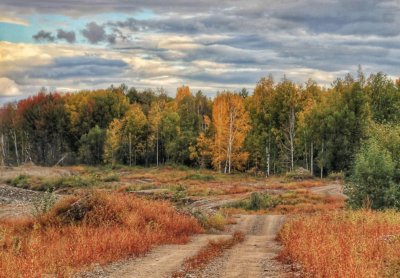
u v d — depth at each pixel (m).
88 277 11.75
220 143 83.06
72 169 89.44
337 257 11.45
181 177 70.44
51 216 22.53
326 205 41.59
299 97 86.81
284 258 14.34
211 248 17.06
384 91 83.75
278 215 37.75
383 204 31.08
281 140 85.94
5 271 11.19
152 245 18.67
